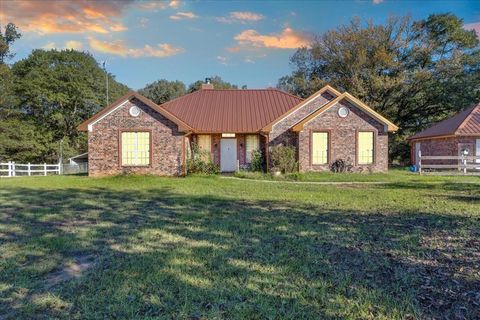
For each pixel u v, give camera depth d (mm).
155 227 7410
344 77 37219
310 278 4582
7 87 36625
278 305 3869
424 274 4707
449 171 23172
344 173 19297
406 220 7918
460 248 5793
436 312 3691
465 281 4465
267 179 17797
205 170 19922
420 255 5477
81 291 4270
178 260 5289
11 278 4707
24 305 3926
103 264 5188
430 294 4105
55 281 4621
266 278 4594
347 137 20141
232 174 20844
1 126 36688
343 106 20094
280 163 19703
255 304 3885
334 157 20109
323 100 21141
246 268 4941
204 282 4473
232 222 7781
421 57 35219
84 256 5613
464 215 8430
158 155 19078
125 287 4348
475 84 32281
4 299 4086
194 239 6465
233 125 22391
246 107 24203
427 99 35156
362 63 35156
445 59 33812
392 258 5348
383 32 35781
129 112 19000
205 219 8148
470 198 11258
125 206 9945
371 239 6355
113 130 18984
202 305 3877
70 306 3904
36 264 5238
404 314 3646
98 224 7738
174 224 7676
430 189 13734
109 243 6270
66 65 46531
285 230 7027
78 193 12664
